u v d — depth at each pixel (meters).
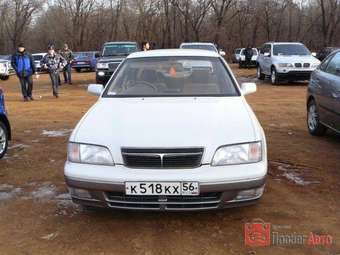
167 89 5.35
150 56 5.97
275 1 58.00
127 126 4.28
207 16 56.84
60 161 6.59
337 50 7.80
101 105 4.99
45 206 4.86
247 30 58.66
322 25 53.81
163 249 3.88
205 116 4.45
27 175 5.95
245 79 22.84
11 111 11.88
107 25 64.50
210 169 3.95
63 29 67.12
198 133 4.10
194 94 5.22
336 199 4.98
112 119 4.48
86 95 16.20
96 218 4.52
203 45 20.98
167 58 5.89
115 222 4.42
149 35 61.00
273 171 5.97
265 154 4.27
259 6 57.41
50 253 3.85
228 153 4.02
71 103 13.62
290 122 9.70
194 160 3.98
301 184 5.46
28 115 11.09
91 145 4.13
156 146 3.97
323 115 7.62
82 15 63.69
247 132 4.19
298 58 18.77
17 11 68.19
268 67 19.80
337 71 7.26
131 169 3.97
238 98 5.12
